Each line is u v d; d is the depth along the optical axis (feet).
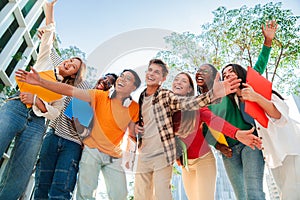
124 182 4.23
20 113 4.61
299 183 4.66
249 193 4.57
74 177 4.60
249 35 10.88
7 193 4.38
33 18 25.52
